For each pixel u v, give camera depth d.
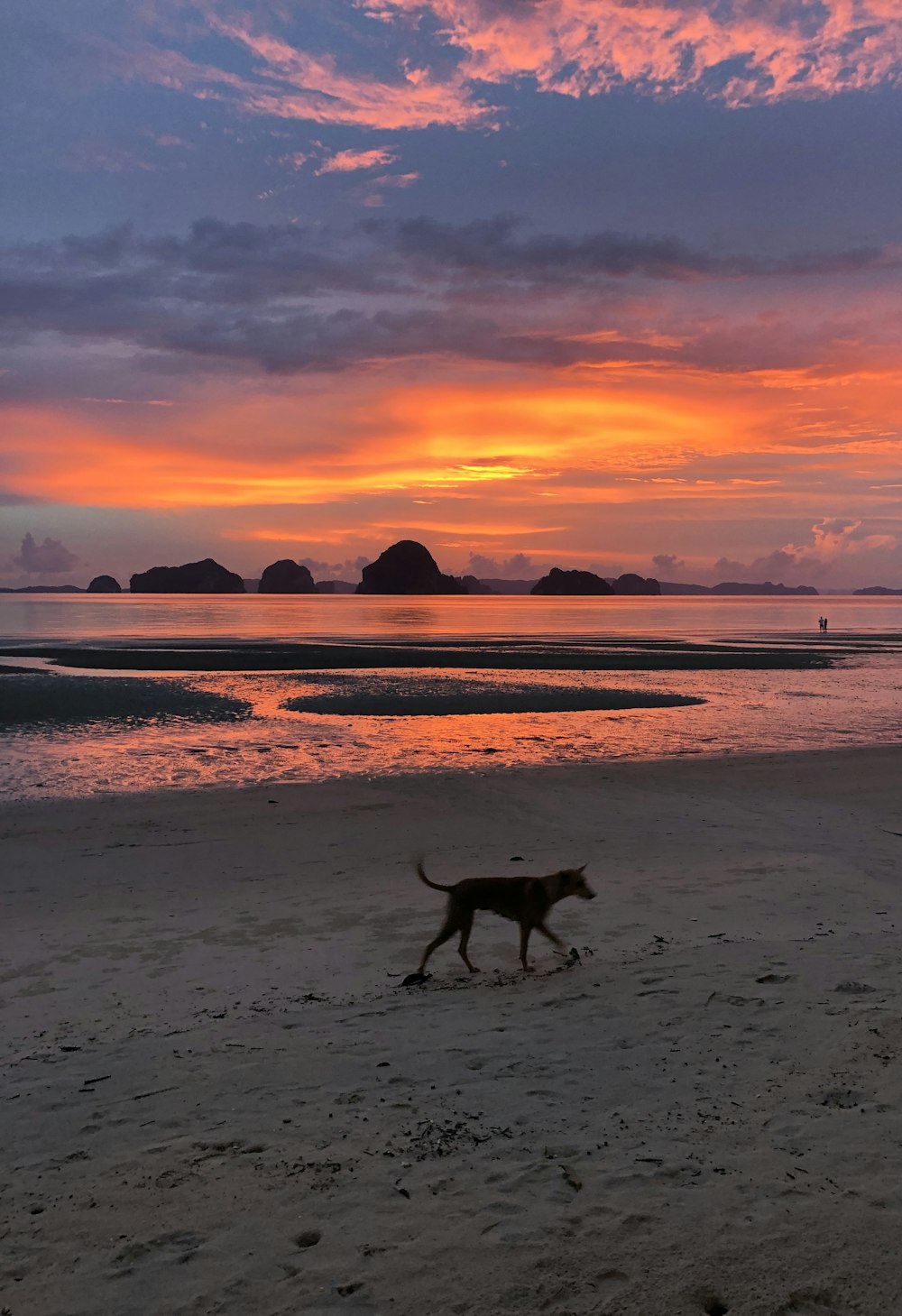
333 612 158.12
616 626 105.19
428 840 13.59
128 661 47.34
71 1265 3.45
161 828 14.40
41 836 13.88
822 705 31.47
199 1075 5.40
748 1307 3.04
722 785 17.77
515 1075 5.14
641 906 9.80
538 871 11.66
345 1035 6.02
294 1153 4.28
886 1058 5.00
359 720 27.30
